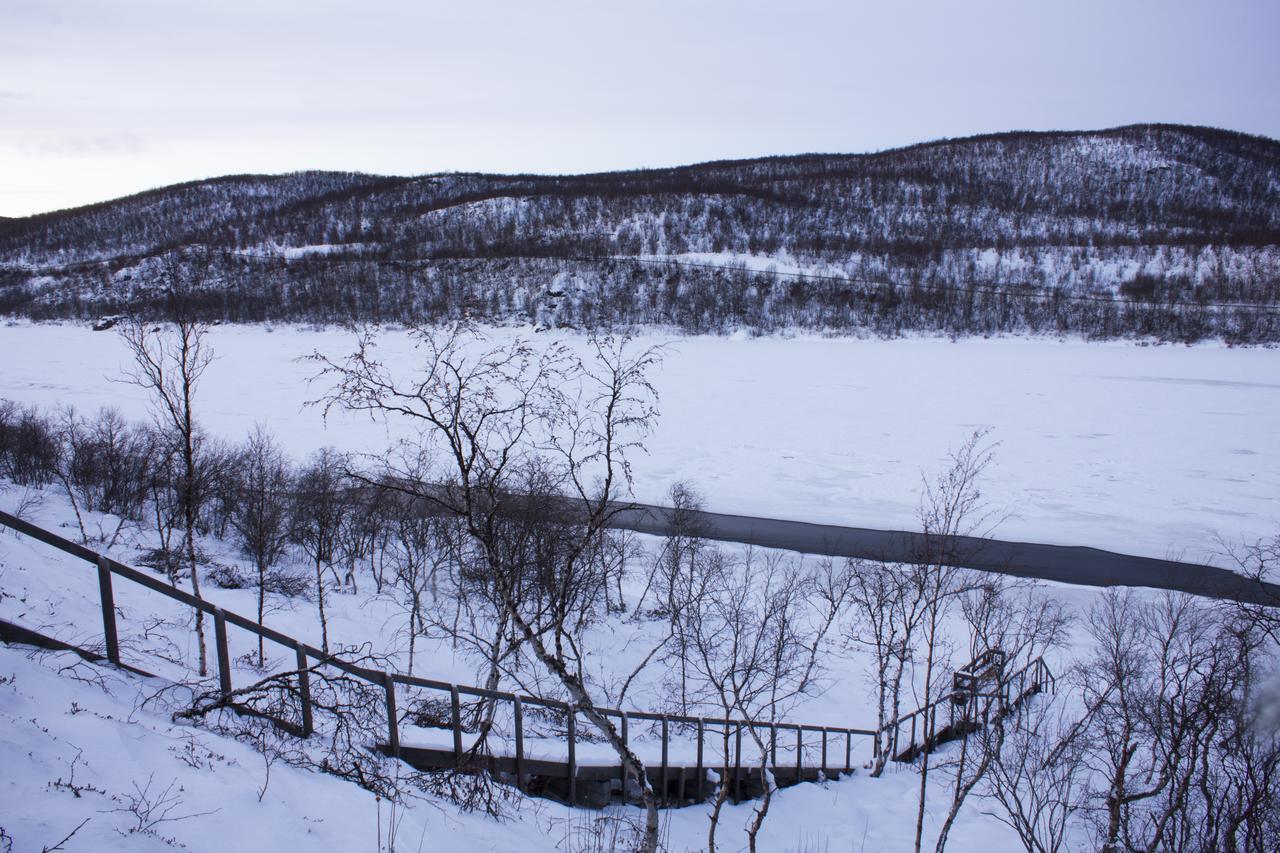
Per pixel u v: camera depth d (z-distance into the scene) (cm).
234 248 15850
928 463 4672
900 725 2167
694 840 1176
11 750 647
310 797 786
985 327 11131
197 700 908
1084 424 5581
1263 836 1214
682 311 11438
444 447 3512
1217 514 3734
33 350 9250
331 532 2980
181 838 629
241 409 5978
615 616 2781
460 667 2127
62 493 3372
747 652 2167
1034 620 2472
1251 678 1439
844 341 10406
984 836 1370
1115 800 1334
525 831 984
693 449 5003
